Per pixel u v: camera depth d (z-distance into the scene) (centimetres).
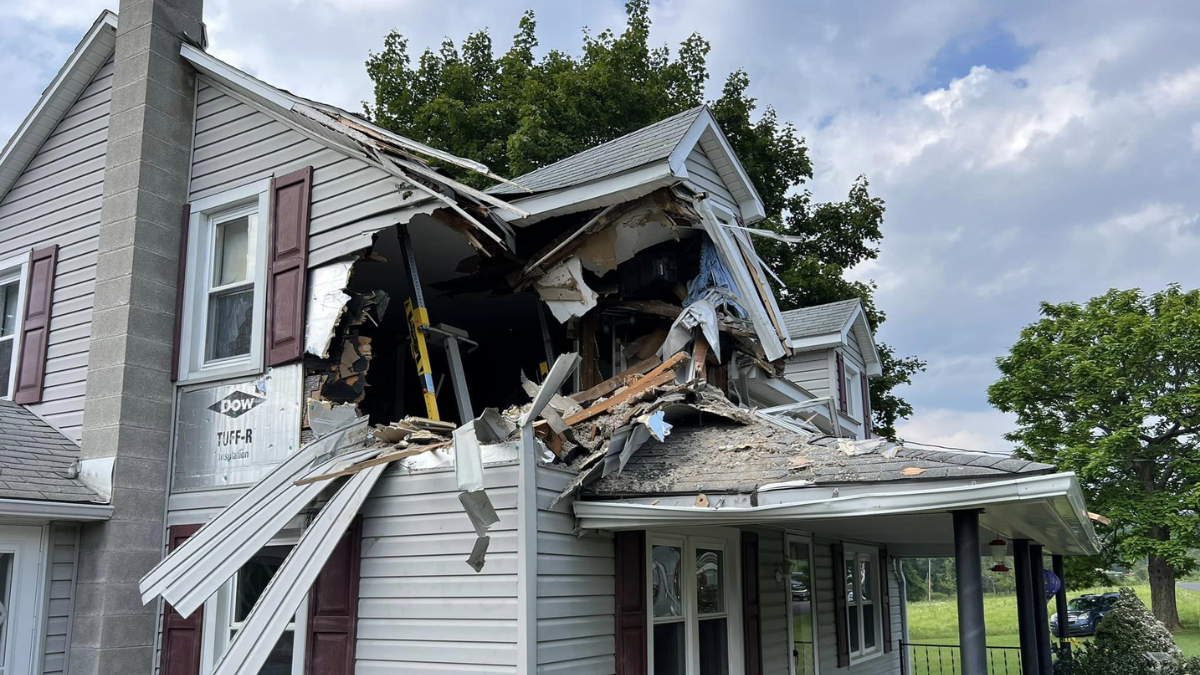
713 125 850
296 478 573
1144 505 1909
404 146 625
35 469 639
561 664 508
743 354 859
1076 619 2439
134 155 719
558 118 1973
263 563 636
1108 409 2031
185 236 737
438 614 521
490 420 520
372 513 567
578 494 550
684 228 768
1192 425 1961
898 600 1497
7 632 598
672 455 590
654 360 742
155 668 647
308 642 561
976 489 427
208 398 686
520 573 488
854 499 459
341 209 662
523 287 757
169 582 508
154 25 745
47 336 771
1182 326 1947
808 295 2228
